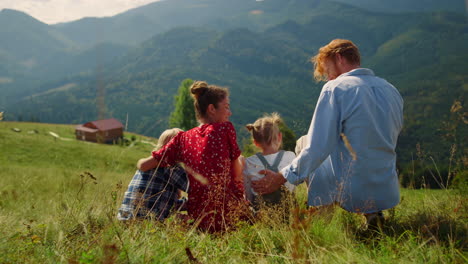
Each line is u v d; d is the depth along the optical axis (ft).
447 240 7.28
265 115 12.08
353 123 9.00
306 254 6.46
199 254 7.14
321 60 10.69
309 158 9.07
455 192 10.02
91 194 10.77
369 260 6.20
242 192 10.57
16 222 10.20
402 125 9.66
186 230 8.68
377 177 9.00
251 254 7.08
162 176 10.89
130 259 6.02
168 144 10.76
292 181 9.21
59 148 116.57
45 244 7.61
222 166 10.11
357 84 9.21
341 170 9.34
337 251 6.73
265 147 11.66
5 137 123.44
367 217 9.09
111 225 7.79
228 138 10.48
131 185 10.93
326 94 9.37
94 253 6.06
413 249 6.37
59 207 10.30
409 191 11.64
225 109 10.99
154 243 7.28
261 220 8.58
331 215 9.14
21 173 44.32
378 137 8.95
